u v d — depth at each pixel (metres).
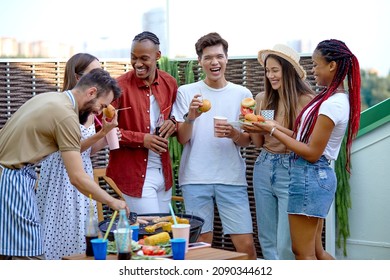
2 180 3.42
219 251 3.30
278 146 4.14
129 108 4.19
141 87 4.22
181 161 4.42
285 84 4.11
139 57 4.13
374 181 4.67
